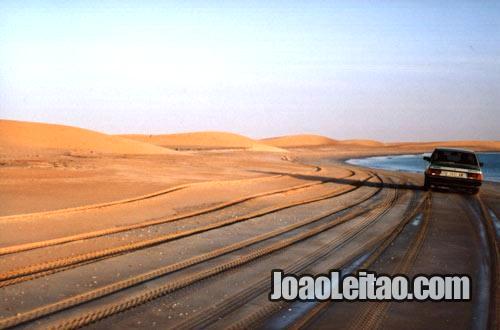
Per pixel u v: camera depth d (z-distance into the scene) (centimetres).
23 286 708
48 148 4703
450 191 2448
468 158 2375
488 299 712
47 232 1046
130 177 2169
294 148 16038
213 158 4697
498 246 1104
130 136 14362
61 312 611
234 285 741
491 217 1586
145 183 1947
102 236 1052
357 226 1284
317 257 928
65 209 1273
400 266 880
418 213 1583
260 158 6012
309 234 1155
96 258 878
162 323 585
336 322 607
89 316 600
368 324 604
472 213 1658
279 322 601
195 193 1786
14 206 1284
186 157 4509
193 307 643
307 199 1864
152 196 1619
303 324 598
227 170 3139
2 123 5762
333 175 3353
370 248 1020
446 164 2330
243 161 4522
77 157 3488
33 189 1598
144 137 13812
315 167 4434
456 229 1307
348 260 912
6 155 3531
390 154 14012
